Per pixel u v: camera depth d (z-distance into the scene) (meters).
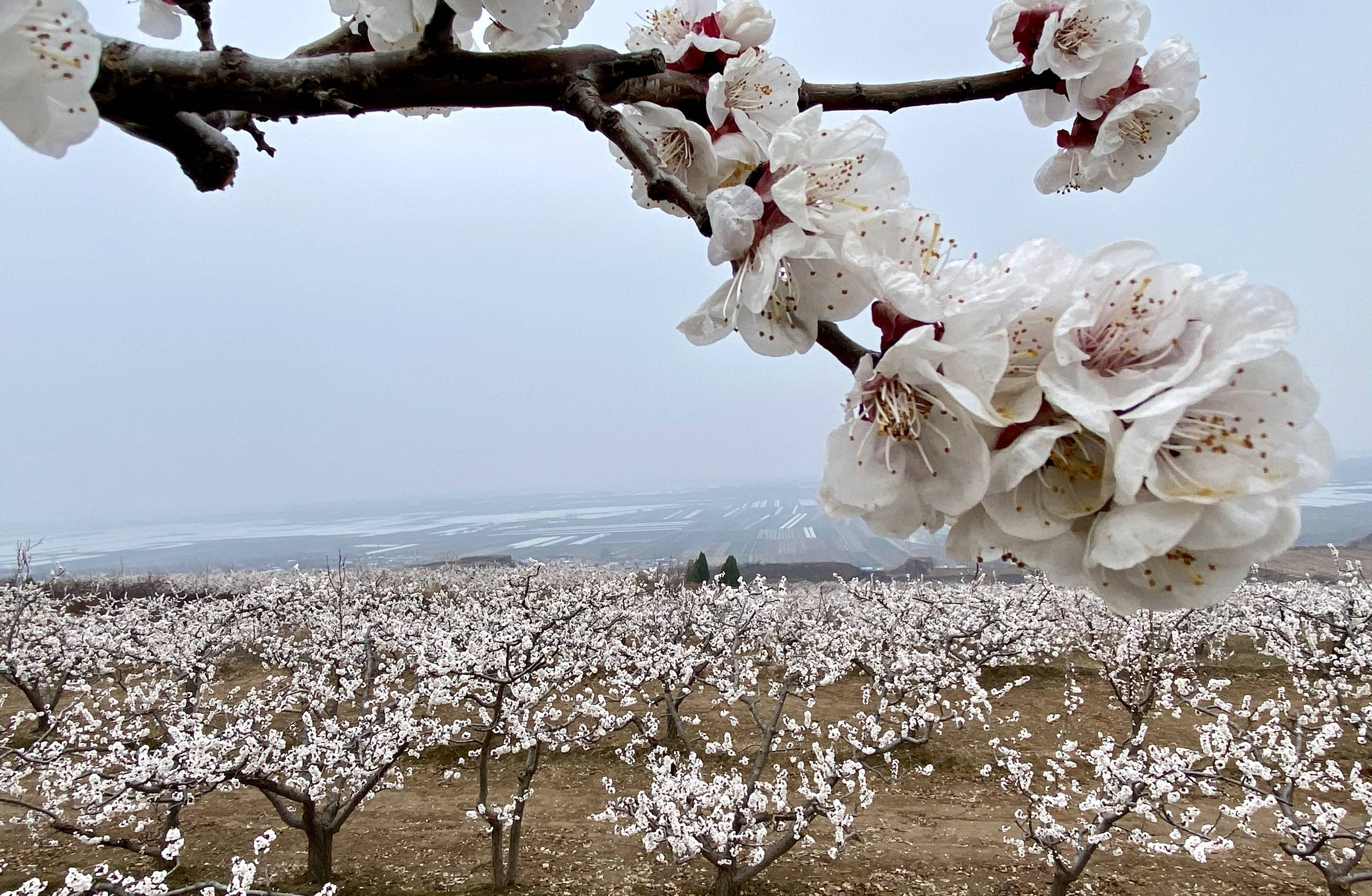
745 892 6.55
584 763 9.91
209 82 0.85
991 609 13.20
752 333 0.88
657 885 6.77
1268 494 0.70
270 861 7.27
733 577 21.56
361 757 7.09
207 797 9.05
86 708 11.52
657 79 1.19
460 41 1.32
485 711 10.62
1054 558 0.77
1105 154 1.51
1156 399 0.69
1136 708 9.65
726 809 6.79
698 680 11.06
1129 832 6.55
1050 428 0.72
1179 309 0.74
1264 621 11.87
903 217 0.86
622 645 11.68
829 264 0.88
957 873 6.83
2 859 7.15
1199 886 6.46
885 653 11.77
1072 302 0.75
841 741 10.18
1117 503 0.73
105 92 0.83
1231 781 6.05
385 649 12.29
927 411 0.79
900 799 8.64
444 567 27.61
